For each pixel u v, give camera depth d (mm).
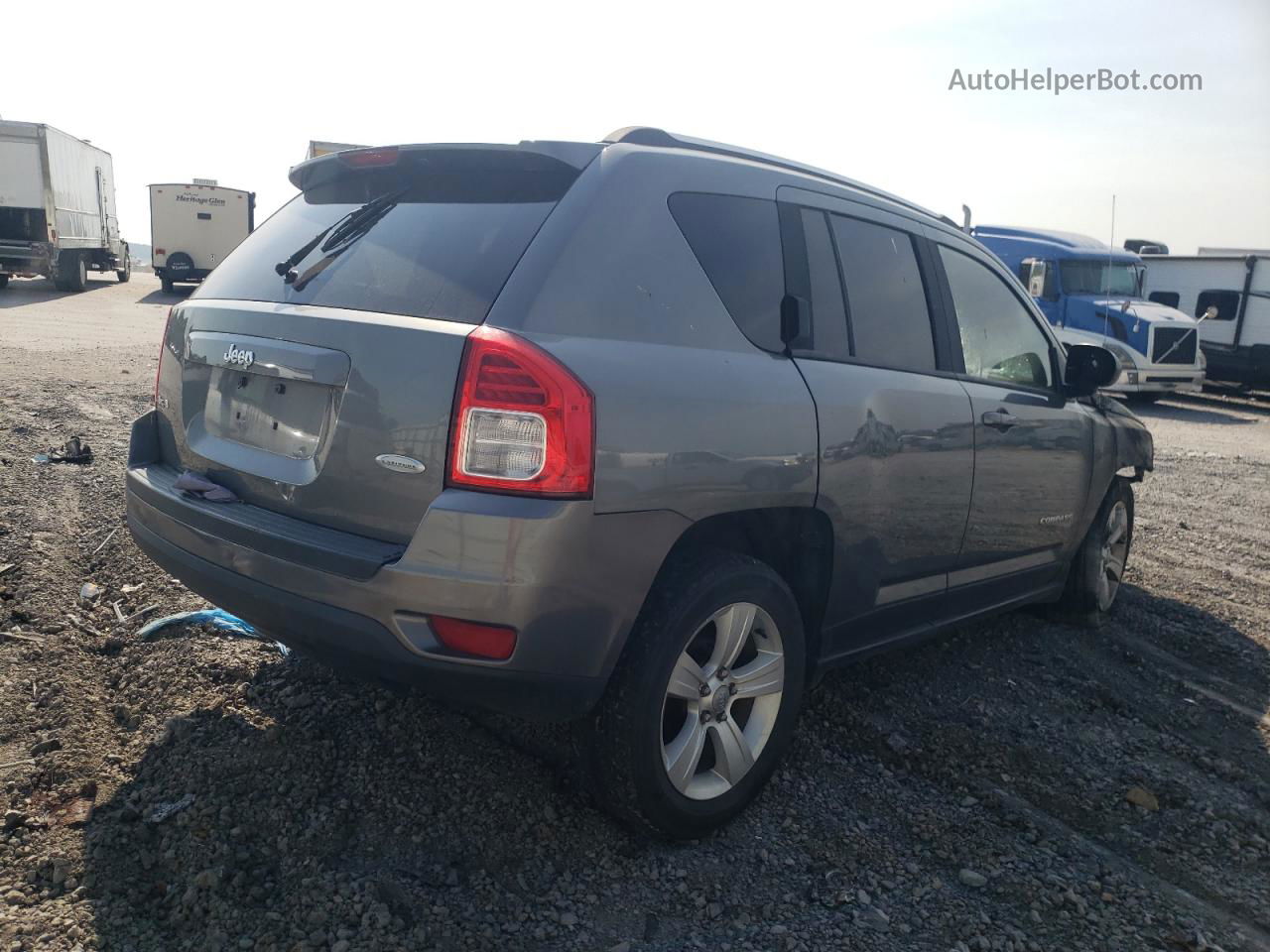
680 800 2887
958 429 3787
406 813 2973
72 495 5668
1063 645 4941
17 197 22672
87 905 2484
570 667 2572
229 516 2869
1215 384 19016
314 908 2531
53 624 3951
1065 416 4578
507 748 3365
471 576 2441
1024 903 2838
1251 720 4254
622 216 2824
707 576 2838
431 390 2518
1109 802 3465
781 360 3137
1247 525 7770
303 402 2828
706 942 2576
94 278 34156
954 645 4793
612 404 2545
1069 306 16922
